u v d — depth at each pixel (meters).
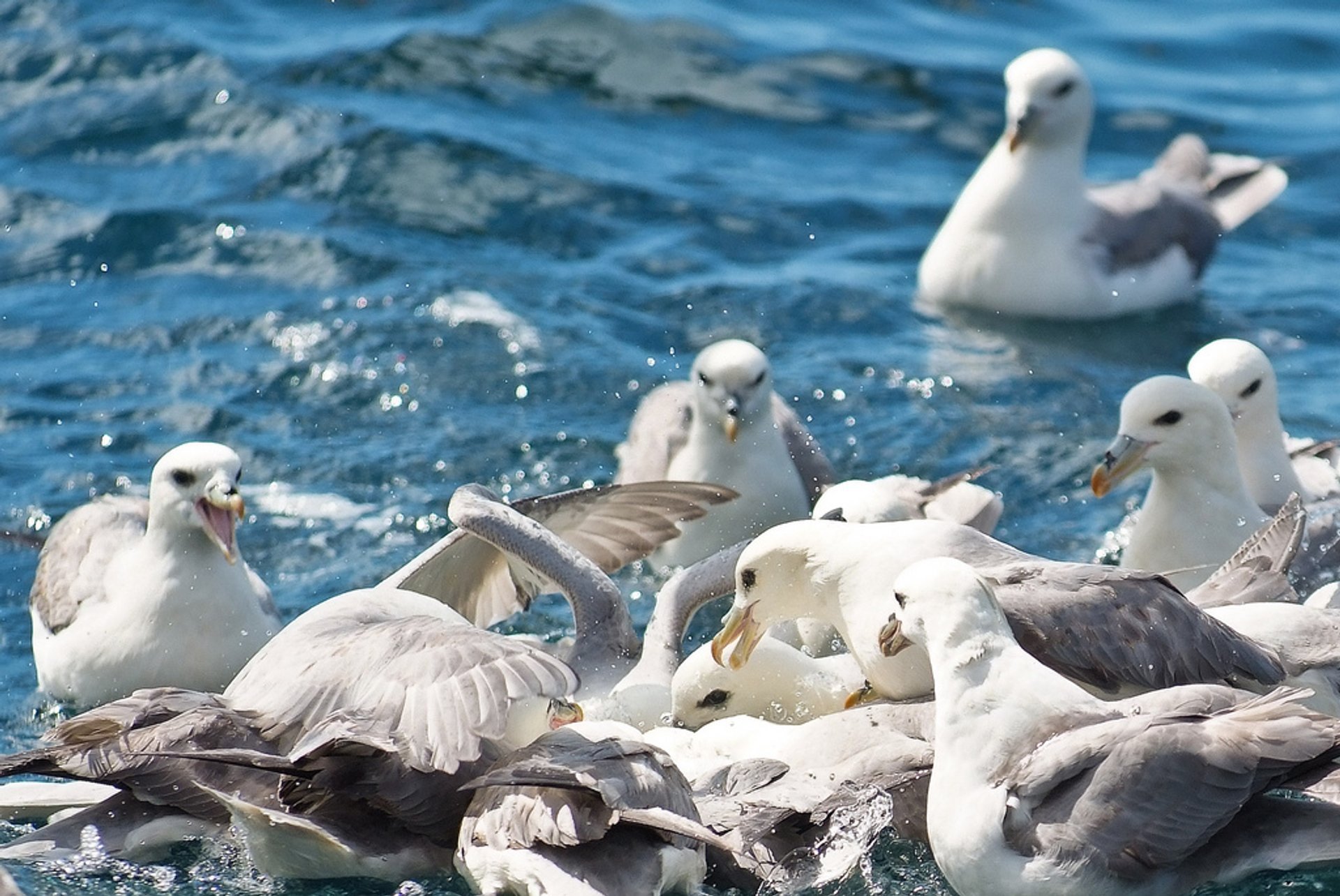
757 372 15.72
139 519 14.27
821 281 19.92
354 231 20.05
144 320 18.48
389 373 17.70
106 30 23.44
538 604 14.93
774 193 21.64
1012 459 16.81
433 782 10.27
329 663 10.32
